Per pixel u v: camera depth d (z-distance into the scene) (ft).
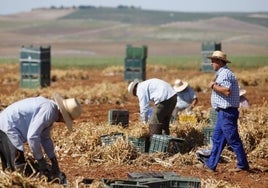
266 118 134.00
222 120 96.17
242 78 278.67
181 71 385.29
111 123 122.11
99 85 229.04
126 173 95.09
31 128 76.95
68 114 78.33
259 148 109.60
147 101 108.68
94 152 102.78
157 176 83.76
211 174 96.48
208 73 346.74
